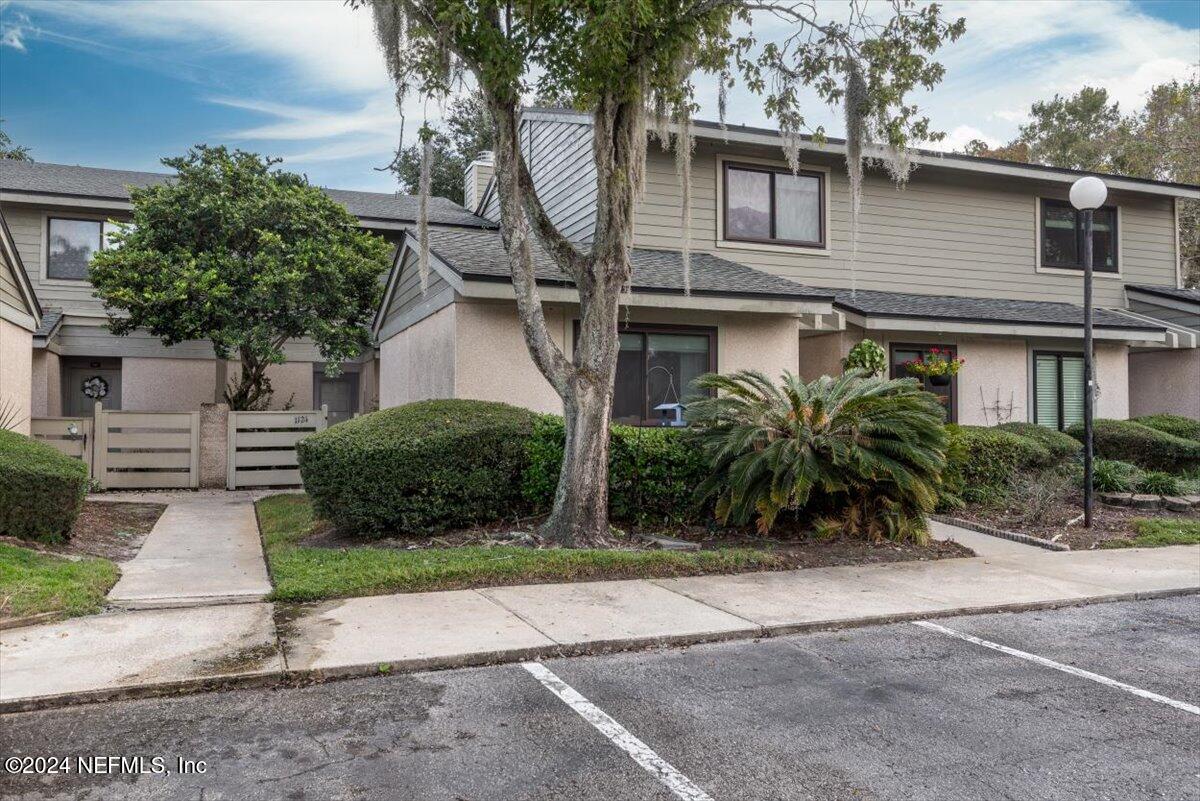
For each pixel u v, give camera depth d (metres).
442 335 11.50
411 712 4.27
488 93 8.02
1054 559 8.58
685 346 11.88
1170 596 7.19
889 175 15.26
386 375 16.03
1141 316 16.30
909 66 8.61
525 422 9.30
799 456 8.34
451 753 3.78
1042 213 16.62
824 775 3.62
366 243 16.61
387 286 15.22
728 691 4.65
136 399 18.11
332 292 15.65
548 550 7.82
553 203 15.03
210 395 18.64
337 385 22.23
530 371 11.06
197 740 3.89
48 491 7.90
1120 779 3.62
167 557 8.36
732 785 3.51
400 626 5.66
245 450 14.63
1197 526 10.27
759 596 6.76
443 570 6.99
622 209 8.34
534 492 9.11
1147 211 17.55
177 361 18.41
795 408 8.73
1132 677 5.02
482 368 10.82
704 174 13.94
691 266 12.52
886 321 13.16
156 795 3.34
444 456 8.76
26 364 12.76
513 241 8.31
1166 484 11.80
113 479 13.90
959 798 3.42
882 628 6.06
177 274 14.64
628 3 6.88
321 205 16.20
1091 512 10.22
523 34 7.81
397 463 8.57
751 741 3.97
